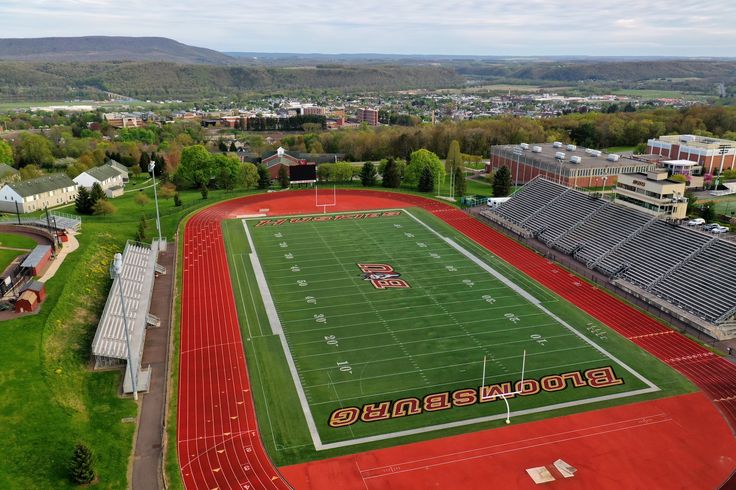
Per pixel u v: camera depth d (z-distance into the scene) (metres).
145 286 73.06
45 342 54.06
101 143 192.50
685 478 40.59
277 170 152.12
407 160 180.88
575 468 41.53
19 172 139.88
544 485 39.88
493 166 155.62
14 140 190.88
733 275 68.44
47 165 166.12
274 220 108.00
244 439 44.59
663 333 62.91
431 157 137.00
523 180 142.62
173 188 130.62
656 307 69.50
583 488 39.62
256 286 75.44
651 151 168.25
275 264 83.88
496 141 191.50
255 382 52.56
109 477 40.44
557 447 43.84
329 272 80.62
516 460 42.41
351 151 188.38
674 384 52.72
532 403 49.53
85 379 52.19
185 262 84.50
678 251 76.94
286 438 44.78
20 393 46.75
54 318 58.38
